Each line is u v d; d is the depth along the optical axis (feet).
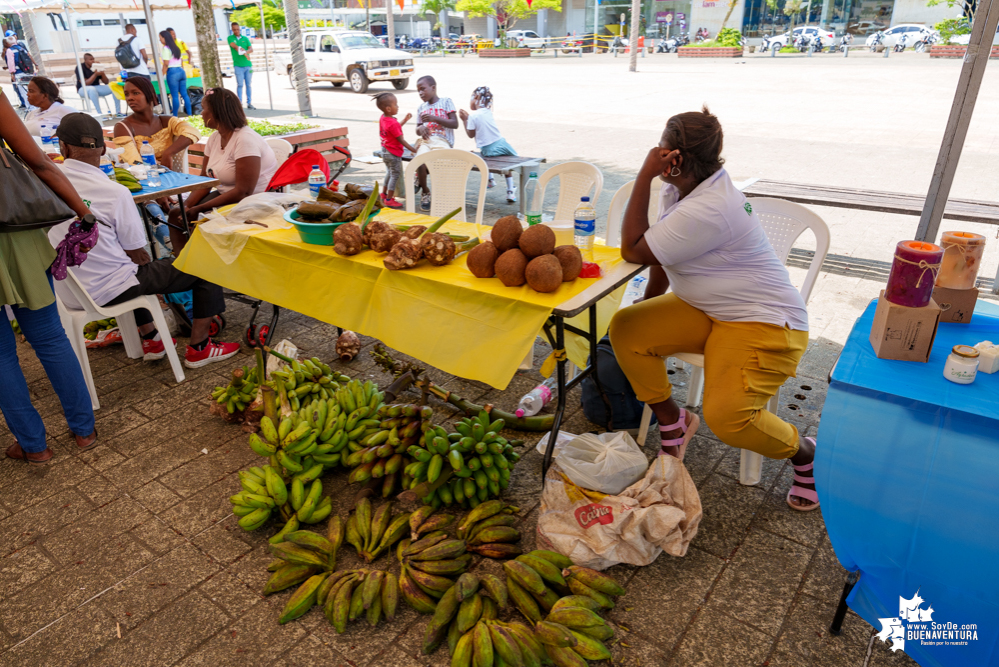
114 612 7.67
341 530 8.48
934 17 123.34
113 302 11.66
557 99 52.85
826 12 132.36
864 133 35.14
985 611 5.75
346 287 9.87
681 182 8.04
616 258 9.61
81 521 9.14
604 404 10.65
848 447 6.45
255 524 8.53
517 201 24.59
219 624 7.48
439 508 9.24
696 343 8.91
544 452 10.24
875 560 6.29
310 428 9.34
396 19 169.37
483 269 8.67
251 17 110.42
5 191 8.58
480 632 6.66
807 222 10.53
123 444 10.85
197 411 11.80
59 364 10.05
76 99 57.77
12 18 72.90
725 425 8.34
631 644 7.13
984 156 28.86
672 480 8.44
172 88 46.52
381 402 10.62
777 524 8.89
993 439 6.10
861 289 16.40
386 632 7.31
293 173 13.29
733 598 7.70
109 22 78.28
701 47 106.93
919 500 6.05
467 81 69.56
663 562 8.25
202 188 14.94
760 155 30.27
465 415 11.13
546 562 7.65
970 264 7.75
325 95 60.95
